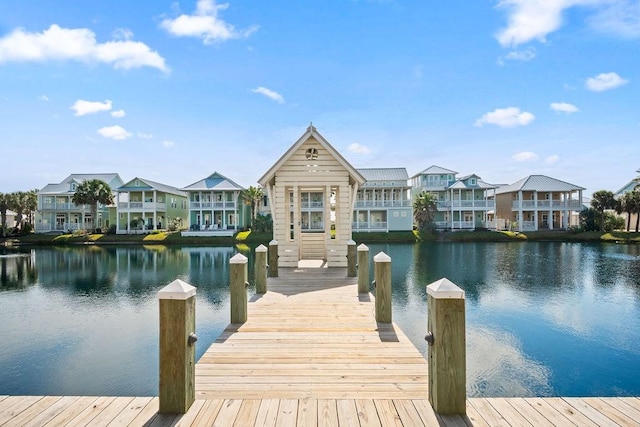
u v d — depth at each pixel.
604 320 9.23
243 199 42.44
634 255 22.25
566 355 7.14
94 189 36.78
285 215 10.56
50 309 10.63
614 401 2.87
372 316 5.45
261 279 6.95
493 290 12.60
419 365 3.69
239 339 4.47
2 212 39.06
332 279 8.36
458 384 2.70
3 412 2.74
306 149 10.58
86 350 7.51
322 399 2.96
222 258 22.17
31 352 7.41
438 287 2.72
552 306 10.54
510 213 40.53
